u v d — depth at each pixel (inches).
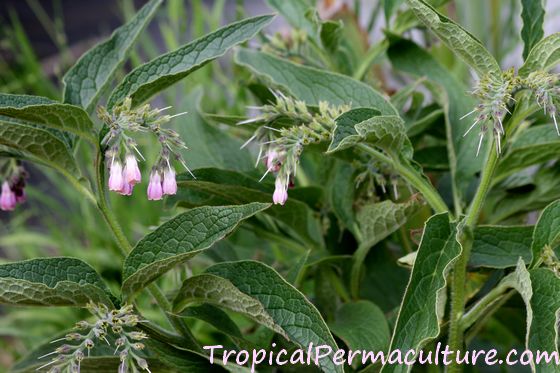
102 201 33.5
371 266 40.9
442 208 34.3
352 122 32.6
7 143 32.7
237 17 52.7
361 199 38.0
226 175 37.1
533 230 34.6
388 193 38.4
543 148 35.4
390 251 41.1
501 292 33.5
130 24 35.7
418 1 32.2
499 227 34.7
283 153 33.0
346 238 39.9
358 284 38.7
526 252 34.7
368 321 36.0
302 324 32.3
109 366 34.9
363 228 36.7
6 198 36.0
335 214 38.6
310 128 33.4
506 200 38.7
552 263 32.9
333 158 38.9
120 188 32.1
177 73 32.7
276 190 33.0
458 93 38.6
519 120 33.2
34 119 32.1
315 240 40.9
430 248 32.7
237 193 36.7
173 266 32.4
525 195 38.4
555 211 33.2
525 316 40.8
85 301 32.7
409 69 39.7
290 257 44.6
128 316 31.9
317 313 32.2
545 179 38.1
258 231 39.5
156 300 34.3
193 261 40.6
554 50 32.0
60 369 31.7
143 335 32.1
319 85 36.7
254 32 34.0
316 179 43.6
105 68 35.4
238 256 40.6
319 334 32.1
